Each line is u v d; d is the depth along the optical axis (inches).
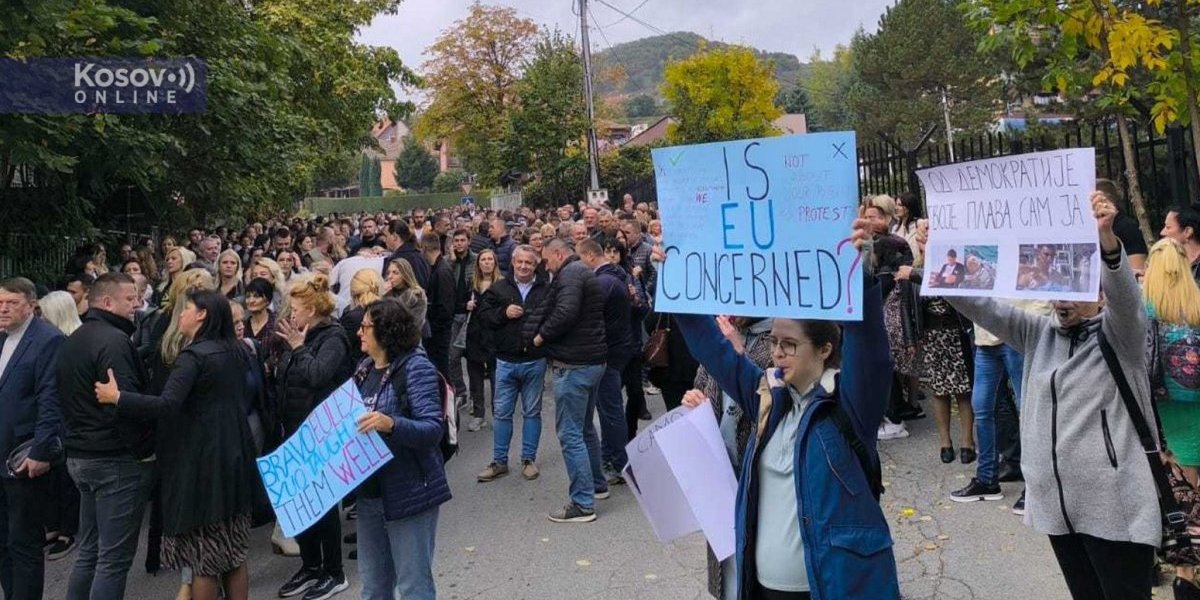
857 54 1760.6
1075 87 263.1
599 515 240.5
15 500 187.5
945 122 1563.7
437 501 154.9
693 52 1398.9
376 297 247.6
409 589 153.4
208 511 164.1
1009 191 121.5
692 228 113.7
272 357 216.7
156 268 439.8
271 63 537.0
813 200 102.4
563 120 1045.8
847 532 103.9
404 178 3988.7
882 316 103.4
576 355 234.5
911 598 175.3
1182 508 144.9
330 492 151.3
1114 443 121.3
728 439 137.2
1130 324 118.2
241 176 537.3
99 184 452.1
